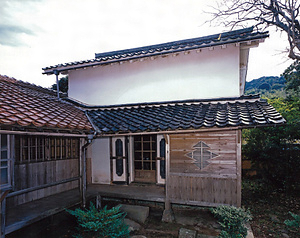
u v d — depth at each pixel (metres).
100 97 8.19
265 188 8.02
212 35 8.08
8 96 5.05
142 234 4.79
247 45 6.26
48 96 7.45
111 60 6.92
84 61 7.16
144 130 5.23
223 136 5.42
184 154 5.71
